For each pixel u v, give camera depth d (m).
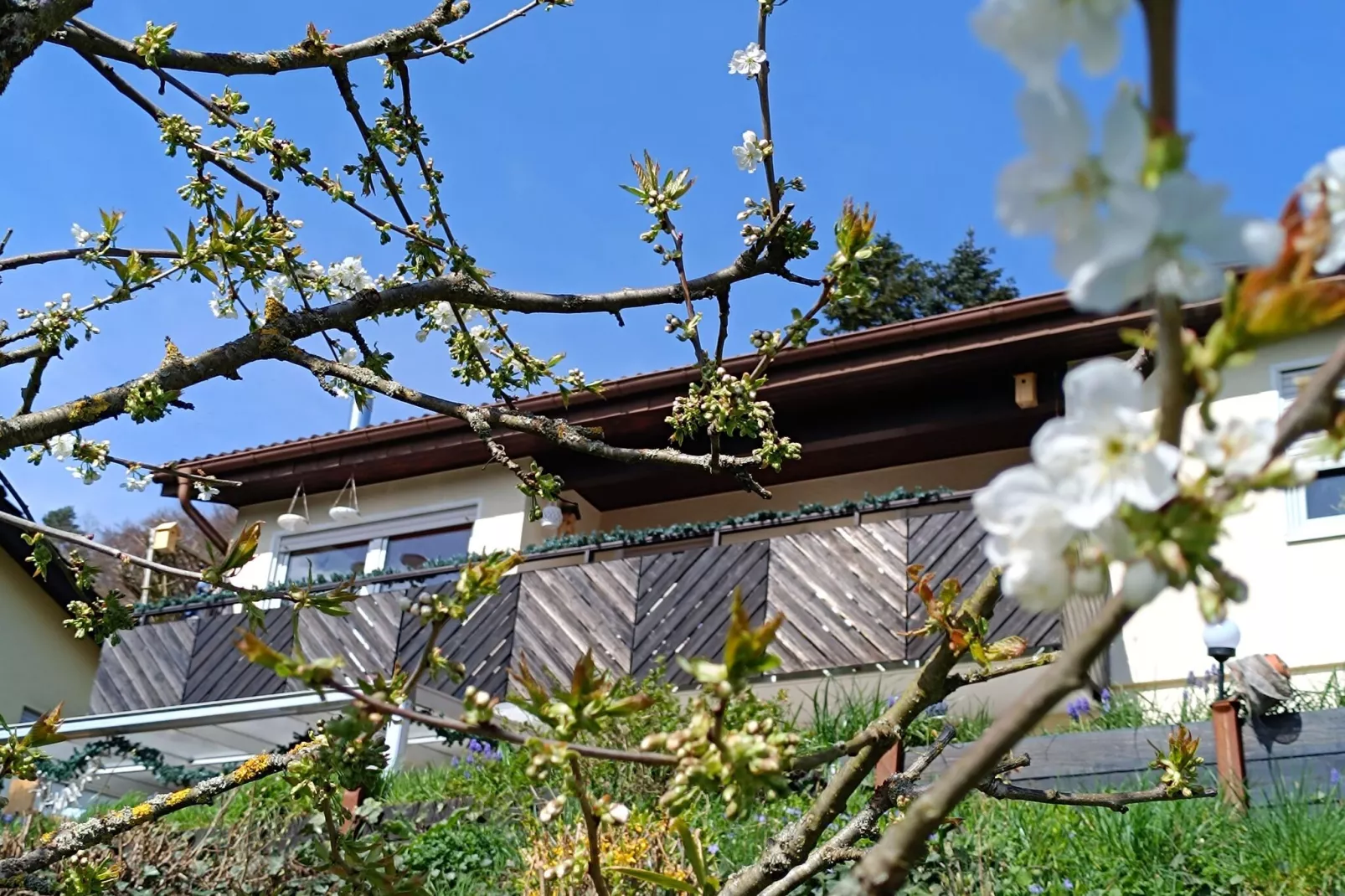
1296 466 0.77
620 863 5.24
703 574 10.80
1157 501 0.74
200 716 10.66
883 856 0.89
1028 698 0.84
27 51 3.13
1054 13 0.70
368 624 11.86
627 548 11.94
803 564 10.29
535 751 1.42
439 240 3.70
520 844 6.90
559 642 11.10
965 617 2.02
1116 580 7.66
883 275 32.72
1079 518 0.74
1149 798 2.56
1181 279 0.67
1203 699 8.14
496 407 3.53
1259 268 0.75
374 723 1.42
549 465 12.62
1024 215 0.68
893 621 9.64
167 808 2.83
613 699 1.47
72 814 9.34
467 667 11.29
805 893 5.35
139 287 3.54
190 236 3.47
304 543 13.76
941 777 0.92
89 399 3.34
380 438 12.91
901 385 10.65
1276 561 8.73
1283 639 8.55
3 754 2.77
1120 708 7.91
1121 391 0.75
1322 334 8.70
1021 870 5.58
